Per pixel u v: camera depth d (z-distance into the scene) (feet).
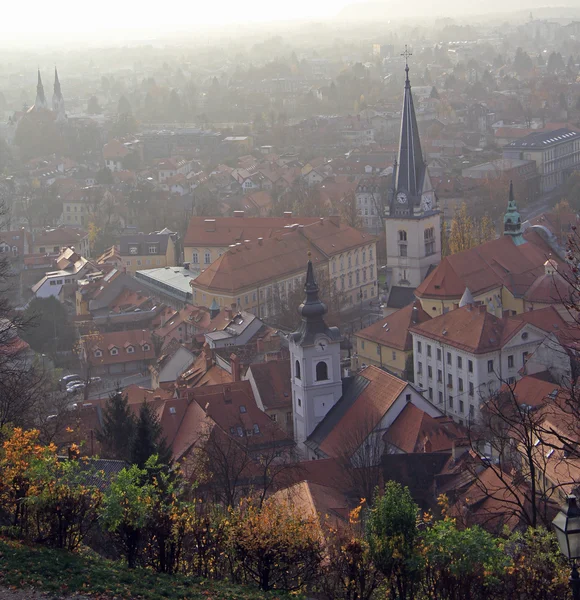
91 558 210.59
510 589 197.26
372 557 203.51
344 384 494.18
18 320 405.18
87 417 474.90
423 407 461.78
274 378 533.14
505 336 552.82
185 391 516.32
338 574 214.90
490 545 197.26
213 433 392.27
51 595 185.68
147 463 229.25
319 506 332.80
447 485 366.22
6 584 187.93
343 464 403.13
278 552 214.90
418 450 429.38
